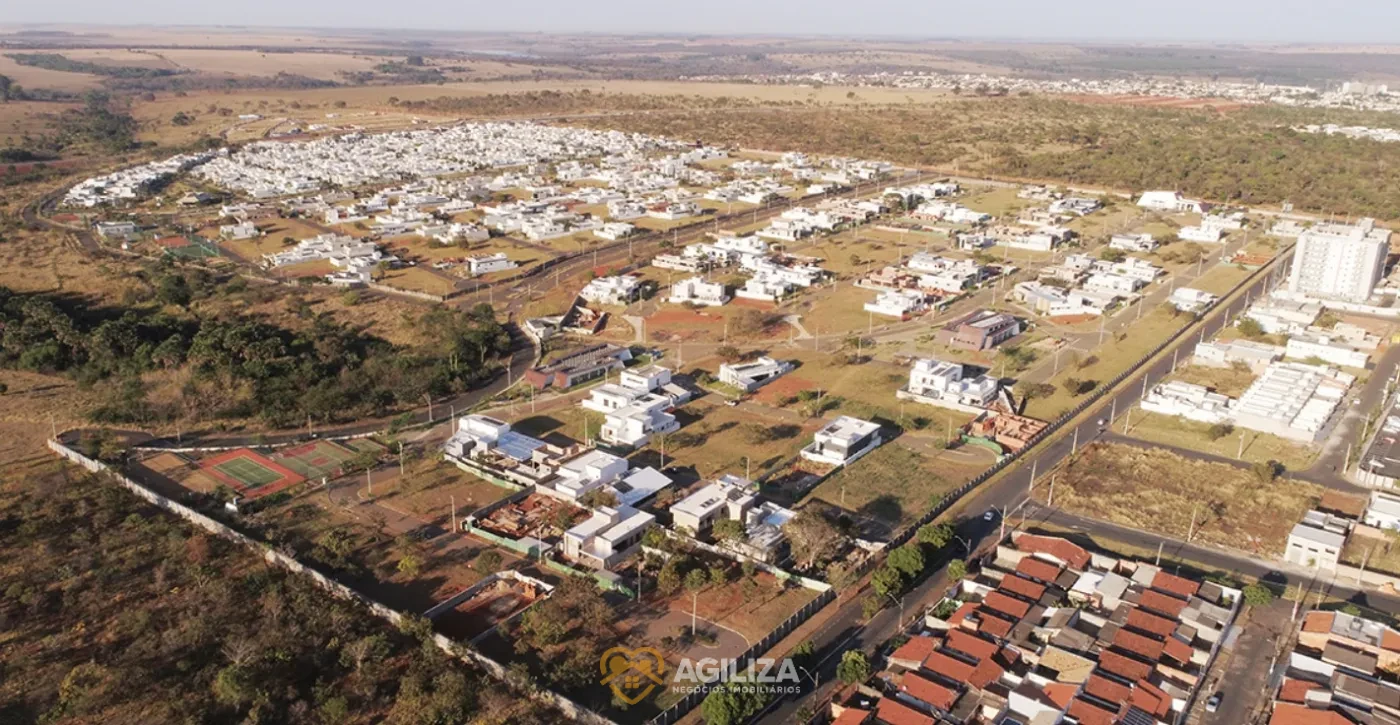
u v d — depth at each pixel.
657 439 183.38
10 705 109.31
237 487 162.50
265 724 107.38
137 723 106.12
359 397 199.25
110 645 120.12
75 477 165.12
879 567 138.62
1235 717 109.62
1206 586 130.88
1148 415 194.62
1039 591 129.12
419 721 107.75
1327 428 187.00
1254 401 194.38
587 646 121.19
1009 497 161.25
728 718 105.75
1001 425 187.00
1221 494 162.12
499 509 155.62
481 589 134.12
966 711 107.75
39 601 126.94
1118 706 108.50
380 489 162.88
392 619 125.69
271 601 127.06
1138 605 126.38
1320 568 140.12
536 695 111.75
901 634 124.38
